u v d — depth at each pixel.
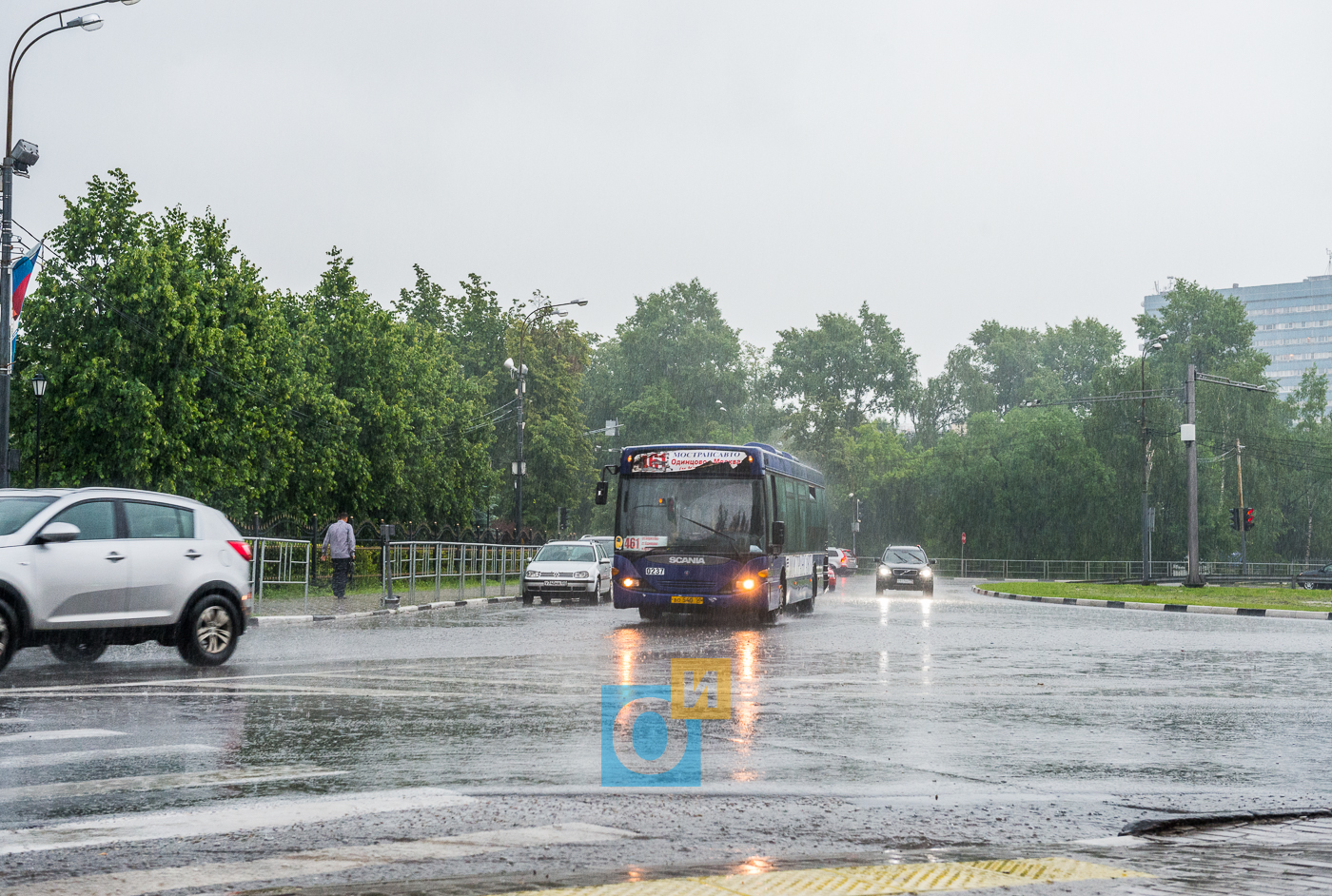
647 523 22.09
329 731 8.88
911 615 27.39
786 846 5.49
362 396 43.69
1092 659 16.33
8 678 12.05
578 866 5.02
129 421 32.41
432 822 5.92
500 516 67.88
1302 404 95.19
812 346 107.44
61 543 12.11
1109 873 4.94
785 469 24.78
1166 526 66.38
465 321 67.00
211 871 4.89
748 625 22.72
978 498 73.50
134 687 11.41
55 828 5.71
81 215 34.97
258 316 37.97
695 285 101.31
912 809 6.43
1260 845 5.65
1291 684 13.48
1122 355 102.69
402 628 20.83
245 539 21.98
